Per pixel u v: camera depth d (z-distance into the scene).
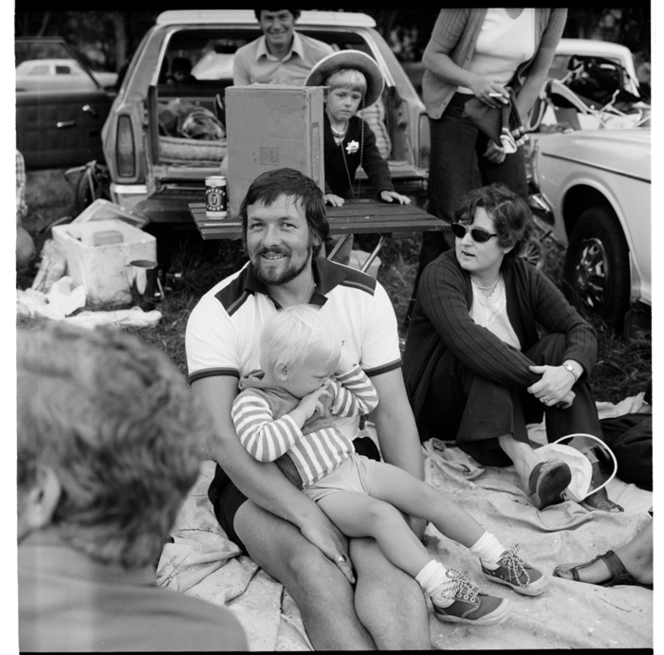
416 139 5.57
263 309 2.61
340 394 2.53
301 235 2.51
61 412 1.14
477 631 2.34
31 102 5.68
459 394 3.24
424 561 2.24
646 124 5.74
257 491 2.39
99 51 7.48
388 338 2.73
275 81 5.14
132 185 5.21
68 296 4.83
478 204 3.10
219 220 3.67
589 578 2.58
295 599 2.29
